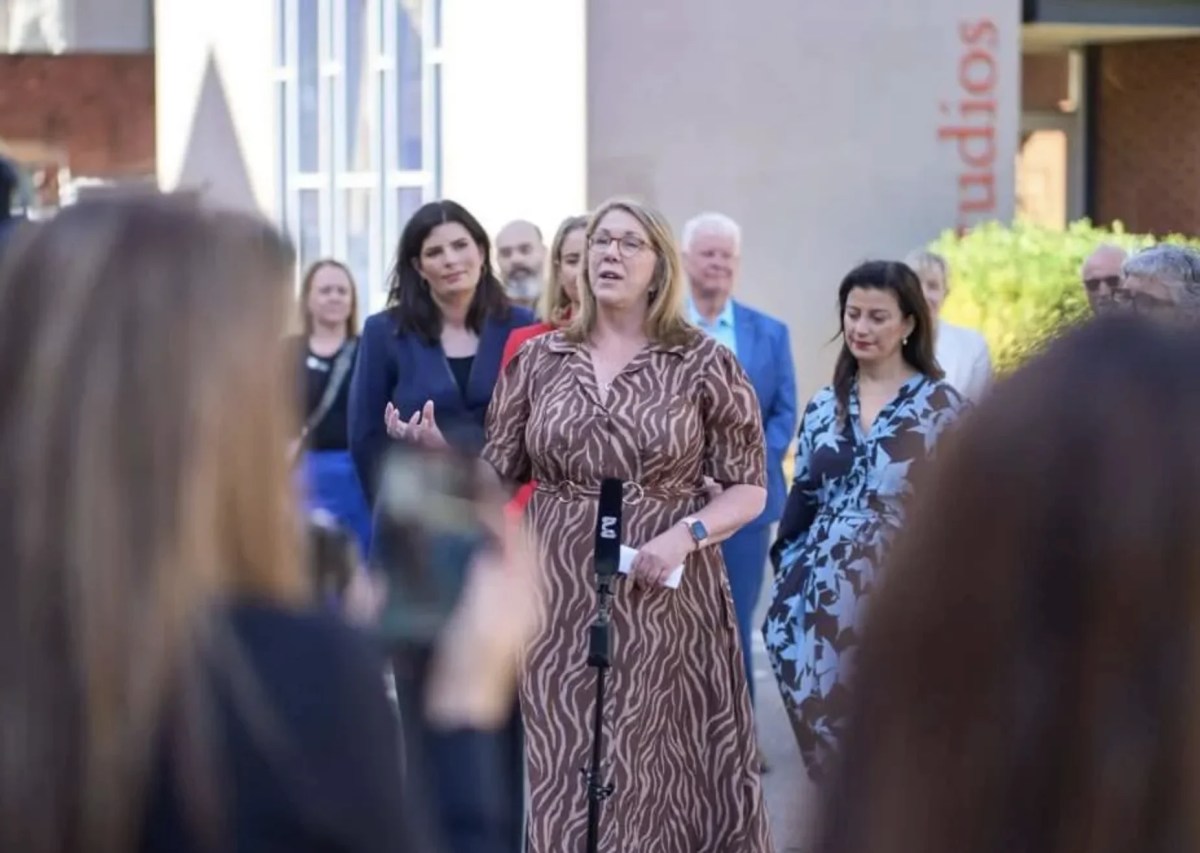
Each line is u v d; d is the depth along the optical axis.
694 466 12.76
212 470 4.08
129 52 41.97
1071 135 33.97
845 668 3.76
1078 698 3.36
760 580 17.42
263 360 4.19
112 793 3.93
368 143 30.75
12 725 3.92
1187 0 30.22
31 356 4.08
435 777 5.43
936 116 25.84
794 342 25.48
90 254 4.16
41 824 3.92
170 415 4.05
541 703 12.50
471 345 15.16
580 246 15.62
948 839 3.43
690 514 12.66
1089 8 29.80
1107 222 33.75
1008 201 26.22
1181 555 3.32
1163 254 14.22
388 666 4.48
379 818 4.08
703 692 12.77
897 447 13.51
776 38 25.11
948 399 13.57
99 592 3.95
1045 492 3.41
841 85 25.45
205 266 4.18
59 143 43.53
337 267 17.88
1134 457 3.36
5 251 4.27
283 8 34.34
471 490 5.82
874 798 3.53
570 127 24.72
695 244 17.61
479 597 5.63
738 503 12.70
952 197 25.95
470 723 5.53
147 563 3.98
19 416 4.05
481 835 5.41
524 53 25.67
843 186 25.52
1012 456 3.45
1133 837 3.32
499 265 19.86
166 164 40.00
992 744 3.41
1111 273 17.66
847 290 13.87
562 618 12.52
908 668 3.51
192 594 4.02
